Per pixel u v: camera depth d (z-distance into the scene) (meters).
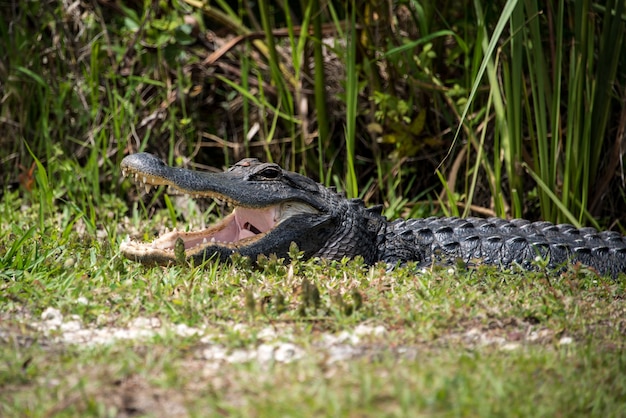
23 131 14.73
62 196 13.98
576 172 12.34
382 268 9.08
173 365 6.34
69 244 10.19
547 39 13.18
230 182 9.88
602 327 7.52
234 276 8.76
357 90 13.89
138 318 7.48
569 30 12.96
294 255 9.27
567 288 8.70
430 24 13.62
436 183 14.50
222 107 15.34
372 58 14.19
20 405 5.68
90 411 5.57
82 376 6.13
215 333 7.09
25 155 14.66
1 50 14.75
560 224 11.73
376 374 6.10
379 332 7.09
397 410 5.48
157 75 14.84
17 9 14.99
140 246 9.20
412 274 9.30
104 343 6.80
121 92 14.94
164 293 8.11
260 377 6.12
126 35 14.93
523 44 12.85
